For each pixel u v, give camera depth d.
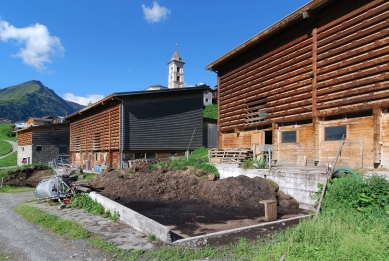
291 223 7.70
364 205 7.61
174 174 14.52
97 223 8.42
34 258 5.81
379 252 5.19
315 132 12.12
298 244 5.72
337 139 11.48
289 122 13.72
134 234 7.23
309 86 12.52
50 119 64.56
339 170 9.06
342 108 11.11
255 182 11.67
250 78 16.19
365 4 10.45
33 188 18.44
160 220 9.11
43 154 38.97
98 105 25.16
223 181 12.62
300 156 12.91
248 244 6.07
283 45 14.02
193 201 12.03
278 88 14.21
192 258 5.47
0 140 69.38
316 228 6.32
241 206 10.76
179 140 25.17
